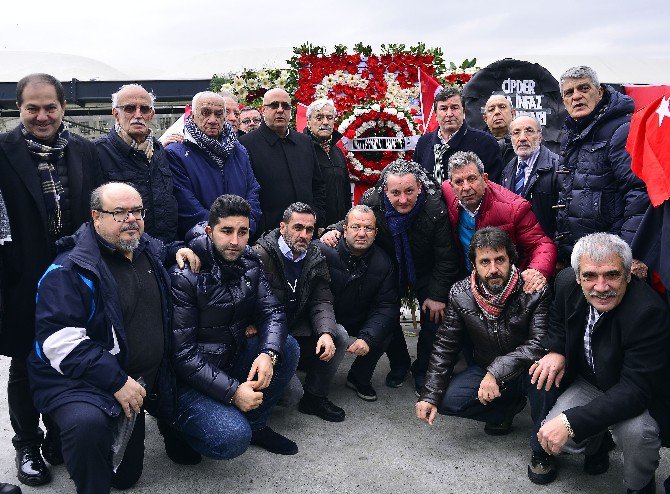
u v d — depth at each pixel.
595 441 2.74
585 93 3.22
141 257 2.78
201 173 3.67
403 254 3.75
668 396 2.56
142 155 3.27
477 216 3.54
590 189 3.22
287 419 3.54
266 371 2.91
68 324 2.45
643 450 2.50
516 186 4.02
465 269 3.76
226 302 2.96
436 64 5.80
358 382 3.83
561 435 2.53
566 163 3.41
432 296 3.74
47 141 2.80
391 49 5.69
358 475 2.90
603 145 3.16
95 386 2.45
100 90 14.47
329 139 4.61
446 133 4.27
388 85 5.61
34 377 2.50
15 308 2.75
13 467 2.96
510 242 3.09
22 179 2.71
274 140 4.18
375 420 3.52
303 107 5.42
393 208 3.64
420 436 3.31
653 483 2.64
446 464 3.00
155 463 3.02
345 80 5.55
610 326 2.62
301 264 3.51
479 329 3.18
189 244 3.03
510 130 4.08
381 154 4.98
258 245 3.52
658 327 2.50
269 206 4.17
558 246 3.54
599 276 2.49
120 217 2.57
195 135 3.66
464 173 3.42
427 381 3.22
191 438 2.85
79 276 2.52
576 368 2.86
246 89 5.56
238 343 3.07
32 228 2.74
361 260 3.63
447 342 3.25
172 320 2.83
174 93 14.88
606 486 2.78
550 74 5.74
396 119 4.94
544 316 3.07
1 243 2.58
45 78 2.74
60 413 2.38
